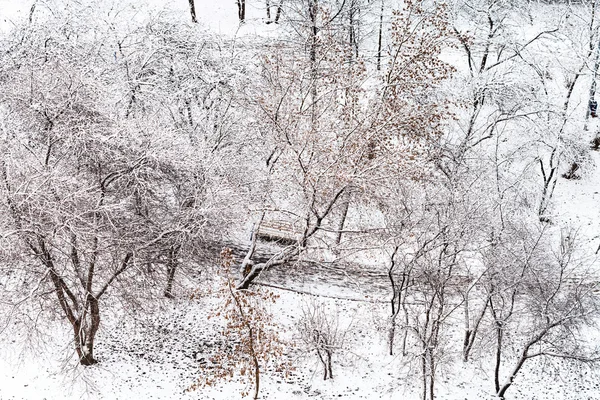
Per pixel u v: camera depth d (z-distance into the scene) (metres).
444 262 23.53
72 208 18.92
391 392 21.58
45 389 19.84
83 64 26.06
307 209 23.48
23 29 27.81
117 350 22.45
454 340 24.75
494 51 34.62
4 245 18.00
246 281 24.52
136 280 21.67
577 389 22.42
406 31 26.14
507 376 23.03
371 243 24.89
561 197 35.03
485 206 22.06
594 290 23.22
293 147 23.00
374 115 23.92
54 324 22.89
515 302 24.53
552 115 33.34
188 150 23.05
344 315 25.20
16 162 18.39
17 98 19.98
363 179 22.53
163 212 22.77
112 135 19.66
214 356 22.50
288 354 23.16
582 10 35.84
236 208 24.25
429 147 26.62
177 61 29.42
